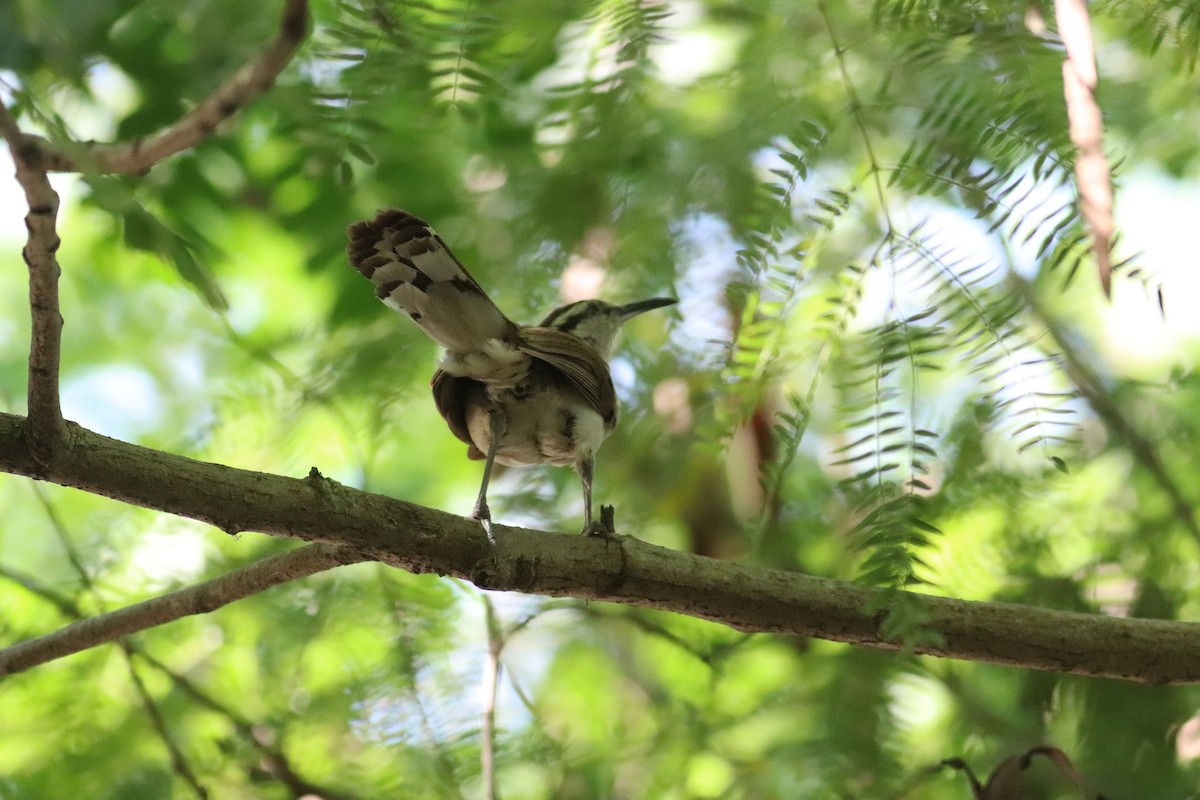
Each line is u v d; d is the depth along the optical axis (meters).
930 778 8.11
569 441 9.08
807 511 8.62
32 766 8.27
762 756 8.28
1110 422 8.79
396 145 8.64
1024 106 5.50
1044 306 8.23
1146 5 6.17
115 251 10.45
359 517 6.43
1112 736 8.02
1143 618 7.55
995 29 5.82
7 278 14.45
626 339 9.72
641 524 9.37
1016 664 7.06
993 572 8.07
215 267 9.32
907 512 5.29
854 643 7.15
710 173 7.62
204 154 9.30
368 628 8.12
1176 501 8.53
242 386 8.80
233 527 6.18
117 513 8.58
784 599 7.08
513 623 8.35
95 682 8.41
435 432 10.88
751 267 5.89
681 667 9.32
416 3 5.44
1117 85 8.66
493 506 9.32
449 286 7.68
